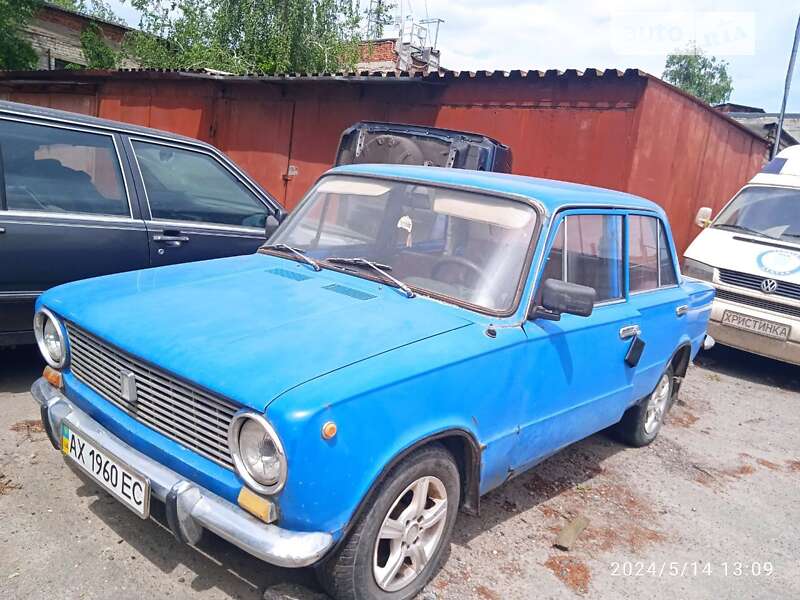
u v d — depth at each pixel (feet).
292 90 38.11
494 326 9.83
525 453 10.93
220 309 9.53
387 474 8.20
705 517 13.61
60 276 14.55
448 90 32.22
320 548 7.39
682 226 34.81
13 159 14.15
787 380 25.35
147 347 8.50
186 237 16.42
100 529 10.09
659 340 14.64
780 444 18.47
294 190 38.70
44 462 11.83
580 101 28.17
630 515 13.21
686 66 115.34
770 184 27.86
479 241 10.84
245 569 9.61
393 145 26.84
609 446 16.51
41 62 65.16
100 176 15.34
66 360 10.04
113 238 15.17
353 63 56.03
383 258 11.45
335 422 7.37
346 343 8.58
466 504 10.00
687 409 20.45
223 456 7.85
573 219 11.41
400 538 8.77
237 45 53.36
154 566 9.43
